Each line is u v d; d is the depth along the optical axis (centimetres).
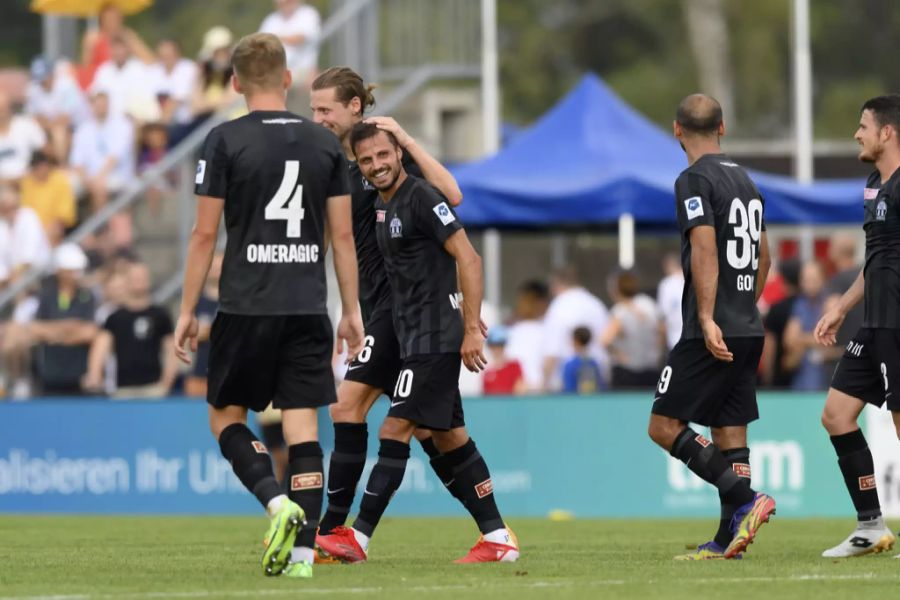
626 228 6016
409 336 2616
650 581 2347
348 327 2409
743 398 2752
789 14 15250
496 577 2408
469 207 5406
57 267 5456
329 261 5625
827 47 14938
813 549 3081
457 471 2709
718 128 2719
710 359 2677
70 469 4994
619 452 4766
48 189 6194
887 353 2752
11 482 5031
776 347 5122
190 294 2350
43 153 6194
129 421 4959
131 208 5922
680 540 3466
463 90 6606
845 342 5019
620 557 2834
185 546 3253
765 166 7938
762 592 2197
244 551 3078
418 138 6456
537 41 15000
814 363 5047
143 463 4947
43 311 5450
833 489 4656
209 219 2334
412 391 2608
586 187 5353
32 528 4000
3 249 6031
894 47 14900
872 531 2848
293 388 2383
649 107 14725
